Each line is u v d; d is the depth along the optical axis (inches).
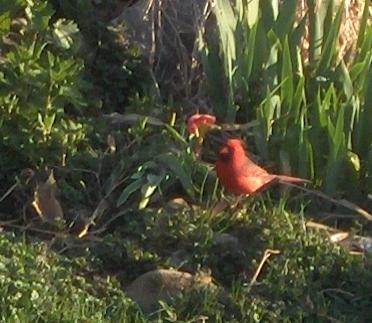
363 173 467.5
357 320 404.5
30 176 458.0
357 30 518.6
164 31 516.1
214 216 445.7
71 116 482.3
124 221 449.7
